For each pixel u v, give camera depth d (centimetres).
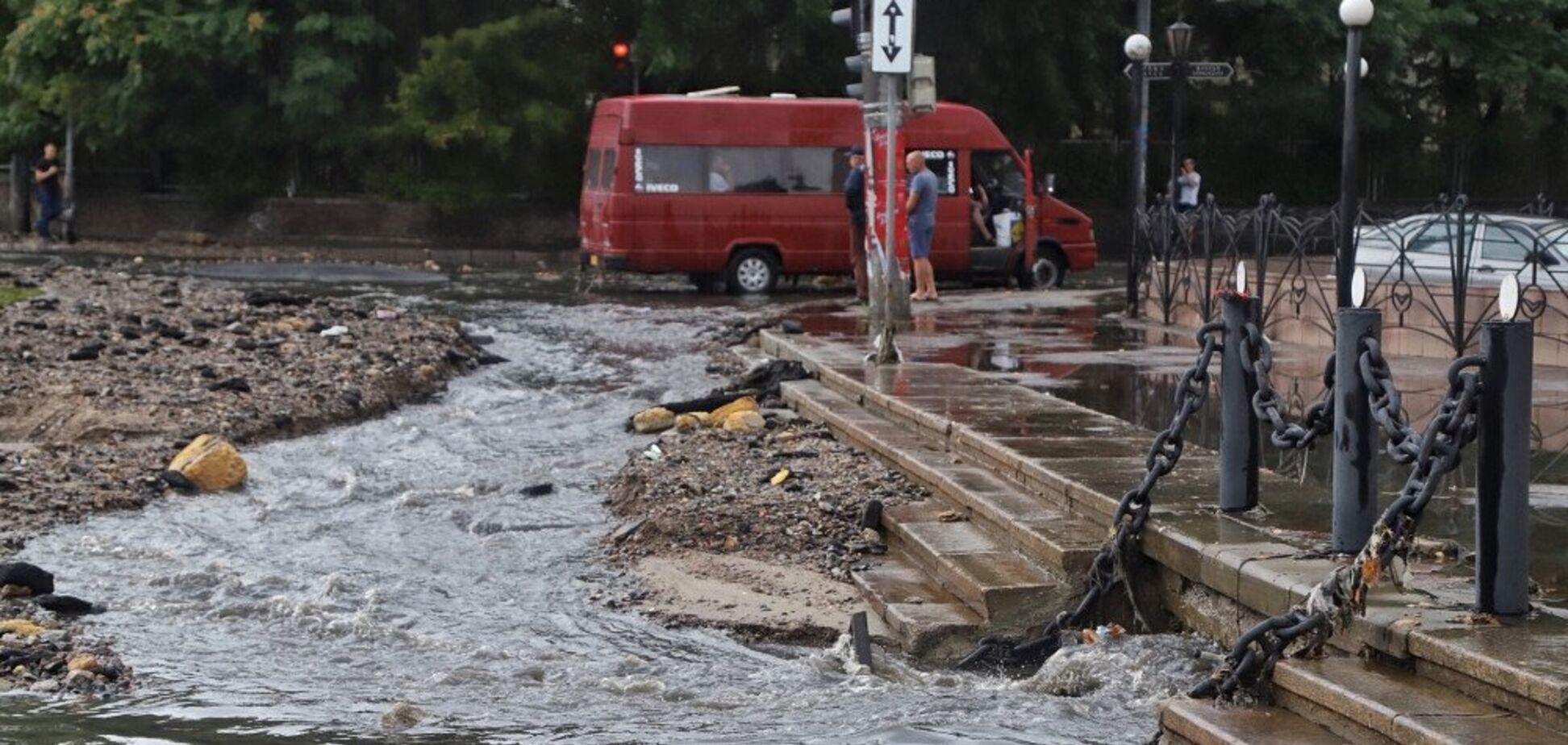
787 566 1589
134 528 1767
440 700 1200
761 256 4469
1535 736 845
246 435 2253
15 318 2994
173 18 5847
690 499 1791
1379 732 897
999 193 4575
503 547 1695
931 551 1497
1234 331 1331
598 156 4566
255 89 6203
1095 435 1789
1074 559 1353
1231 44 6600
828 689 1216
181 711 1156
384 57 6275
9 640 1310
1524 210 2897
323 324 3178
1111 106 6712
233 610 1462
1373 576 997
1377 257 2989
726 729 1113
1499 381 988
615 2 6222
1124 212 6644
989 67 6300
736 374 2852
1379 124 6588
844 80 6228
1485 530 995
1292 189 6950
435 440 2300
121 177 6556
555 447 2248
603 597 1512
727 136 4438
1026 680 1232
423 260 5888
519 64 6025
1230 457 1343
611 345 3312
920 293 3941
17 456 2009
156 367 2589
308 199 6284
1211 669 1195
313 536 1758
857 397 2269
